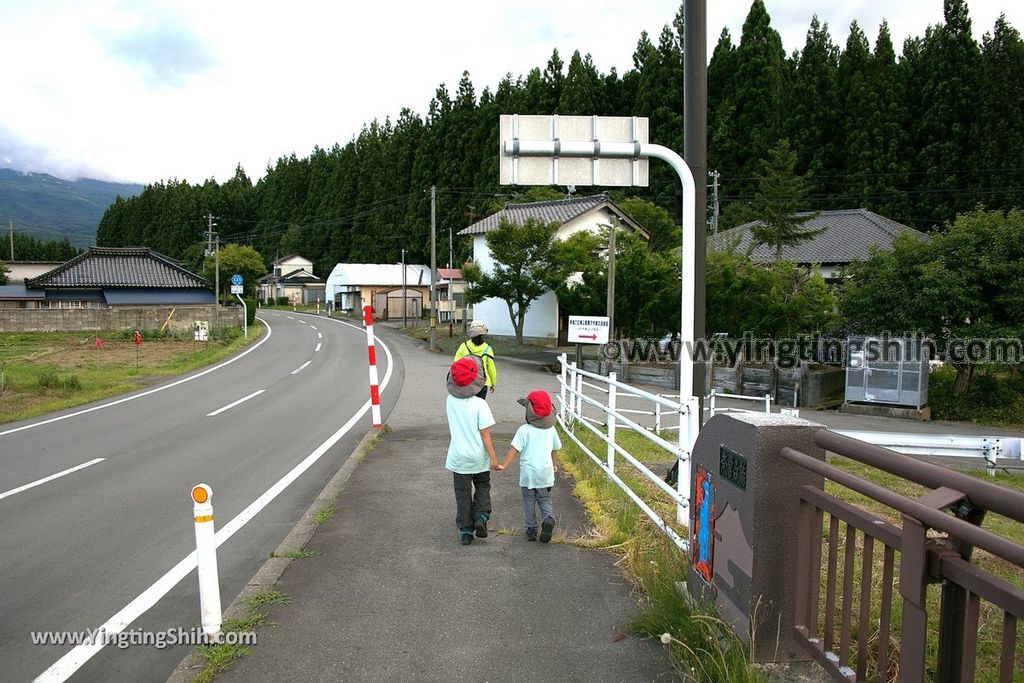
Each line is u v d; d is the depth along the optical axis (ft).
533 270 90.99
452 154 180.04
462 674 11.03
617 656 11.59
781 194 91.97
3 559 17.78
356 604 13.82
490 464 18.17
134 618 14.14
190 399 53.67
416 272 202.39
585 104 153.58
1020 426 56.44
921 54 132.36
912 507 6.94
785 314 67.67
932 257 59.36
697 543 12.41
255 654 11.75
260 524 20.92
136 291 149.59
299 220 278.26
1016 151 108.06
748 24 140.36
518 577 15.31
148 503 23.34
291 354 97.96
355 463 28.09
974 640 6.56
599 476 24.73
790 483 10.03
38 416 45.39
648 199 138.31
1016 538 22.93
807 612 9.96
